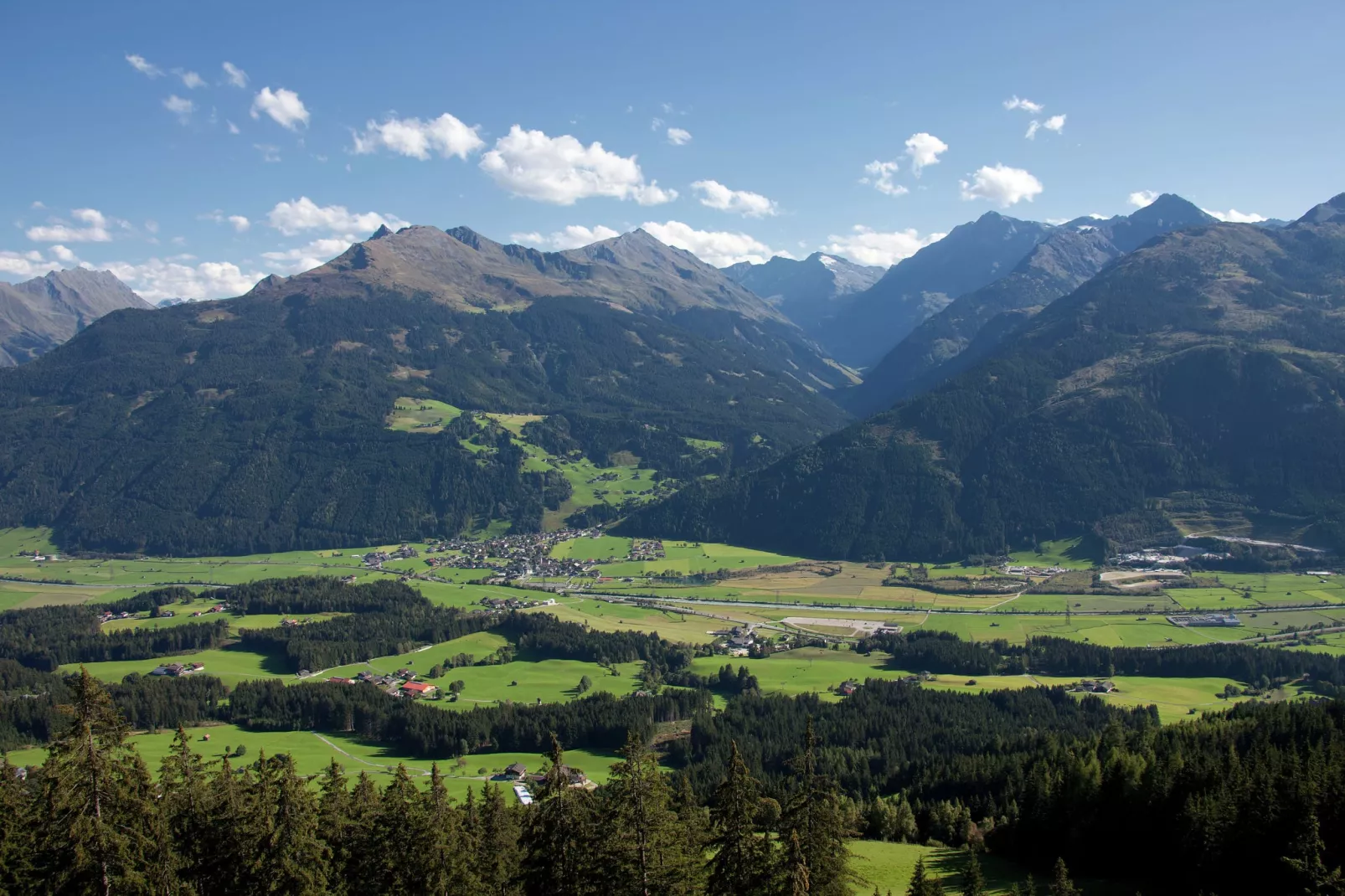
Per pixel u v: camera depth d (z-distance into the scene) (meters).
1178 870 100.69
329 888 71.75
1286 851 87.56
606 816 62.97
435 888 68.75
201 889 67.56
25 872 61.62
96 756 60.25
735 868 63.28
